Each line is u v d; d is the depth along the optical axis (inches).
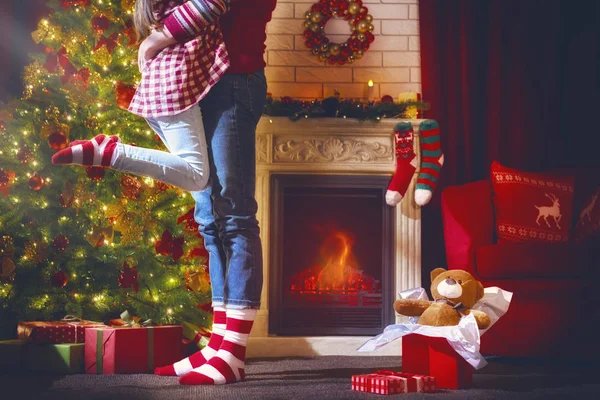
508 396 81.7
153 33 91.4
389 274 151.7
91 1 135.3
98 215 131.1
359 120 151.0
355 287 152.5
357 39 166.6
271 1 97.3
